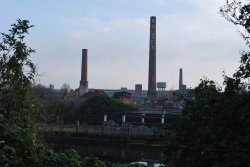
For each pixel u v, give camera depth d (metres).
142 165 22.34
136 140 69.50
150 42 120.19
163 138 7.52
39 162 9.67
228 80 6.72
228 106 6.54
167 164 7.71
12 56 10.61
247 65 6.68
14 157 8.93
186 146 6.94
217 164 6.13
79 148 61.31
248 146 6.04
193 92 7.13
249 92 6.59
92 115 93.75
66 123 88.50
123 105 97.62
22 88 10.75
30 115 10.87
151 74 121.06
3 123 9.55
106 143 71.81
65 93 107.12
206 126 6.56
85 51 126.00
